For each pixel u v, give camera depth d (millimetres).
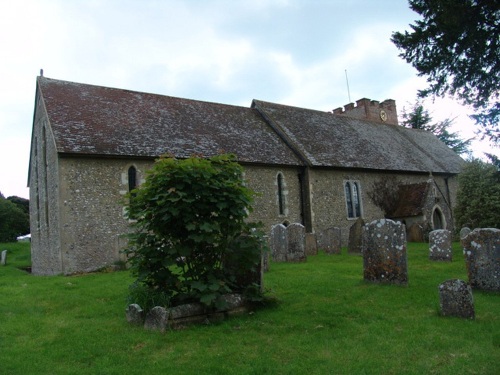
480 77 13281
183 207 6301
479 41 12523
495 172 18531
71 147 14898
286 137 22438
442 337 5574
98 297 8539
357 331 5965
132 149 16250
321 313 6895
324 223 21562
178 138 18219
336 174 22766
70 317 7012
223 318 6629
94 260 15094
